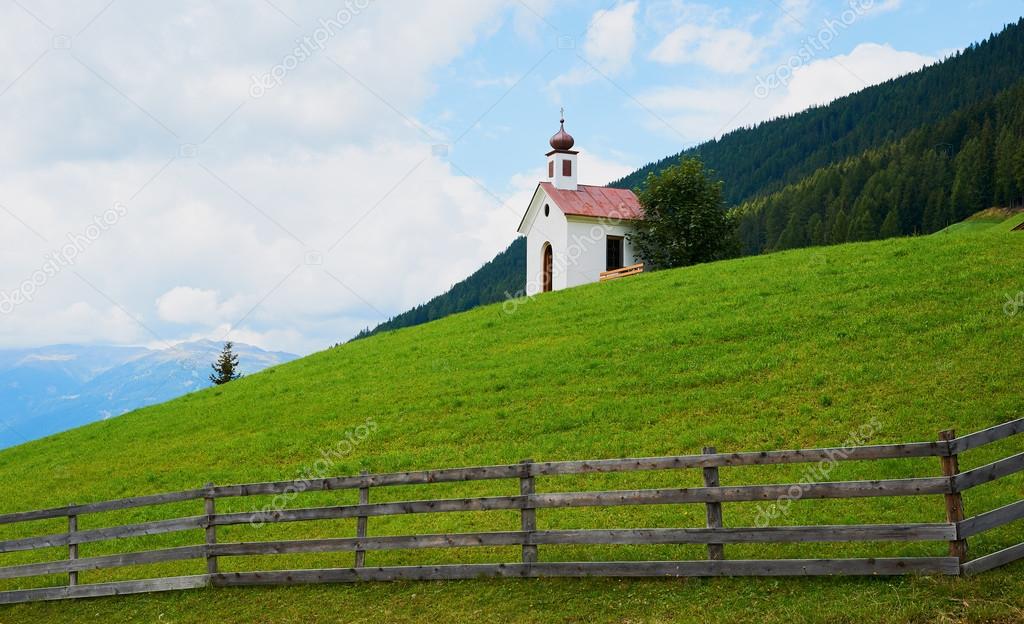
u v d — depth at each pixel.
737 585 13.68
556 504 15.30
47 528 25.17
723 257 63.69
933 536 13.05
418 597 15.26
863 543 15.12
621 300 40.03
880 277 33.62
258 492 17.59
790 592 13.16
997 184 140.38
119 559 18.22
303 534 20.98
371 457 25.64
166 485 26.86
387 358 38.84
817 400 23.44
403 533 19.80
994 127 174.75
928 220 147.75
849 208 172.50
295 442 28.72
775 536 13.94
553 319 39.16
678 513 18.41
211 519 17.88
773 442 21.38
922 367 24.14
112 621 16.44
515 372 31.23
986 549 13.63
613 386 27.66
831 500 17.77
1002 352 24.03
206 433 32.47
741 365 27.12
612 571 14.71
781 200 197.62
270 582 16.94
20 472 32.41
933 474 18.11
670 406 24.97
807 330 29.22
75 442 36.09
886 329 27.75
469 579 15.63
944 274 32.25
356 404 31.75
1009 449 18.69
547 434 24.67
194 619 15.86
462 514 20.50
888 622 11.76
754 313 32.34
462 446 25.16
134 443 33.34
